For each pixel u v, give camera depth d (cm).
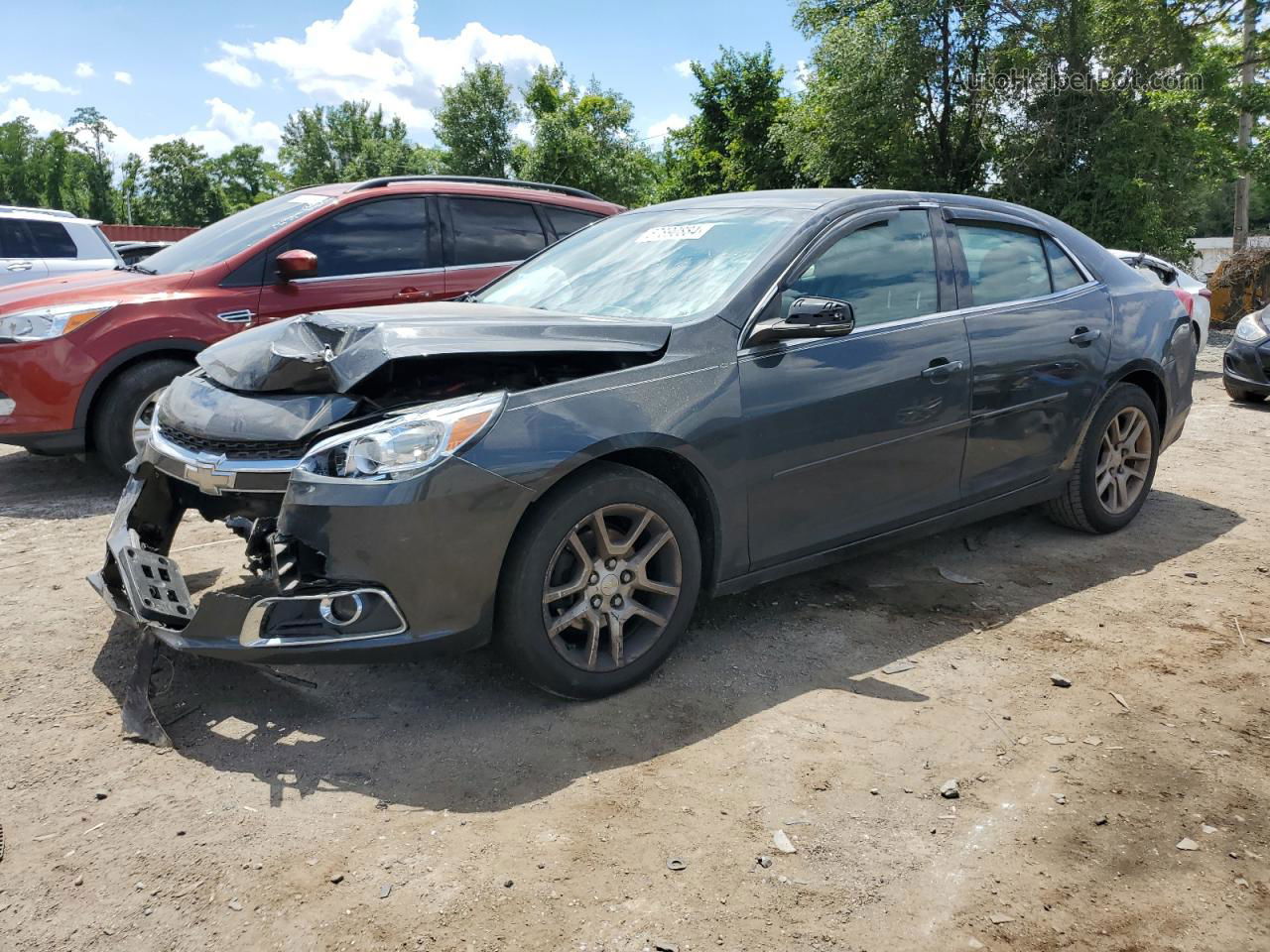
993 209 441
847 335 362
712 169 3609
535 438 291
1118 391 470
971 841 246
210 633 287
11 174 9375
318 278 612
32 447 552
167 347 565
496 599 296
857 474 370
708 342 334
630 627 331
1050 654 355
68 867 235
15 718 304
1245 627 379
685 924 217
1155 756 286
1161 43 2002
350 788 269
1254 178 2438
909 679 335
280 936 213
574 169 3831
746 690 326
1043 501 459
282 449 297
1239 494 572
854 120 2238
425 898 224
